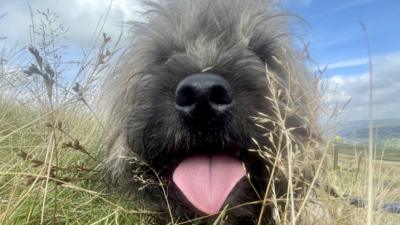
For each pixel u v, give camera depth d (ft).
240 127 0.72
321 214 0.79
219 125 0.72
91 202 0.90
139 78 0.83
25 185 0.82
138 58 0.92
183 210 0.79
